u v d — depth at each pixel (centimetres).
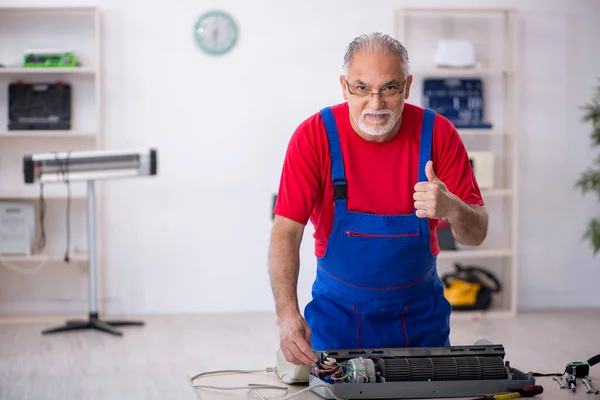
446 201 219
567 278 727
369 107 227
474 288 685
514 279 688
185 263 686
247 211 688
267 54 681
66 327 619
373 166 246
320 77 687
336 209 245
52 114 658
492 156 683
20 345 578
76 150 680
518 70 677
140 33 669
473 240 241
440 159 251
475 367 218
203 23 671
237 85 680
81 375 500
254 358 541
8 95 658
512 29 702
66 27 664
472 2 702
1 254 651
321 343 248
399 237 244
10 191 673
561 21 709
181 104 676
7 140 671
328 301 250
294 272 239
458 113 694
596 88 693
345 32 686
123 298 682
